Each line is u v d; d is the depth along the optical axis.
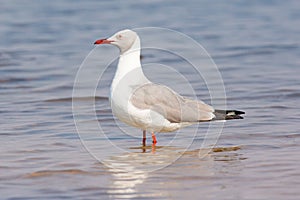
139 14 33.03
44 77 20.48
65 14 33.06
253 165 11.48
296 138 13.19
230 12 33.94
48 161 11.87
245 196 9.97
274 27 29.69
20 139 13.41
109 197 10.02
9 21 31.19
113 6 35.41
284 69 21.23
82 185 10.57
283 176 10.84
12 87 19.12
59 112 15.88
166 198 9.95
